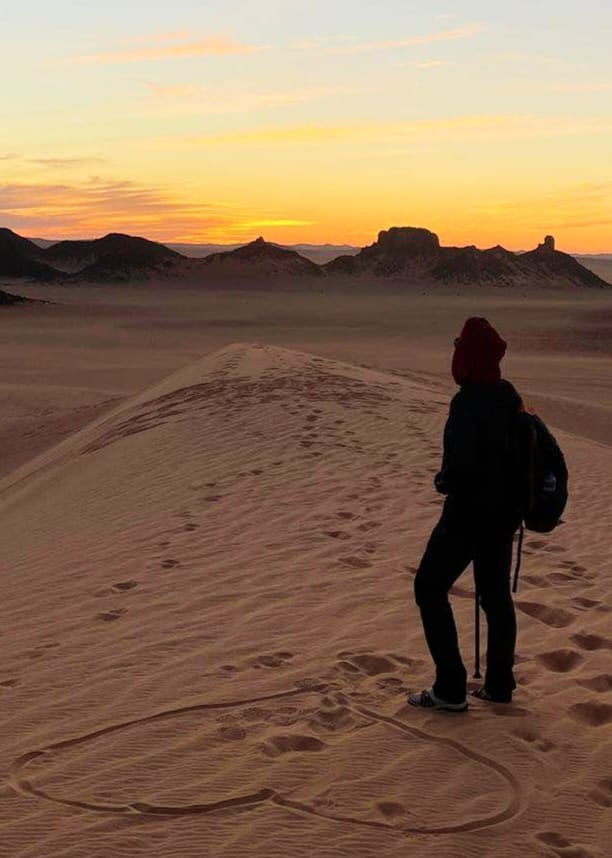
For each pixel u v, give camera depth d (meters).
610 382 55.09
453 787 4.34
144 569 8.51
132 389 52.22
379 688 5.52
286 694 5.38
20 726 4.98
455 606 7.28
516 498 5.00
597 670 5.94
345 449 14.99
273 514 10.59
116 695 5.41
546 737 4.92
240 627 6.70
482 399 5.01
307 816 4.02
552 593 7.69
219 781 4.30
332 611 7.04
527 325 137.62
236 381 25.64
